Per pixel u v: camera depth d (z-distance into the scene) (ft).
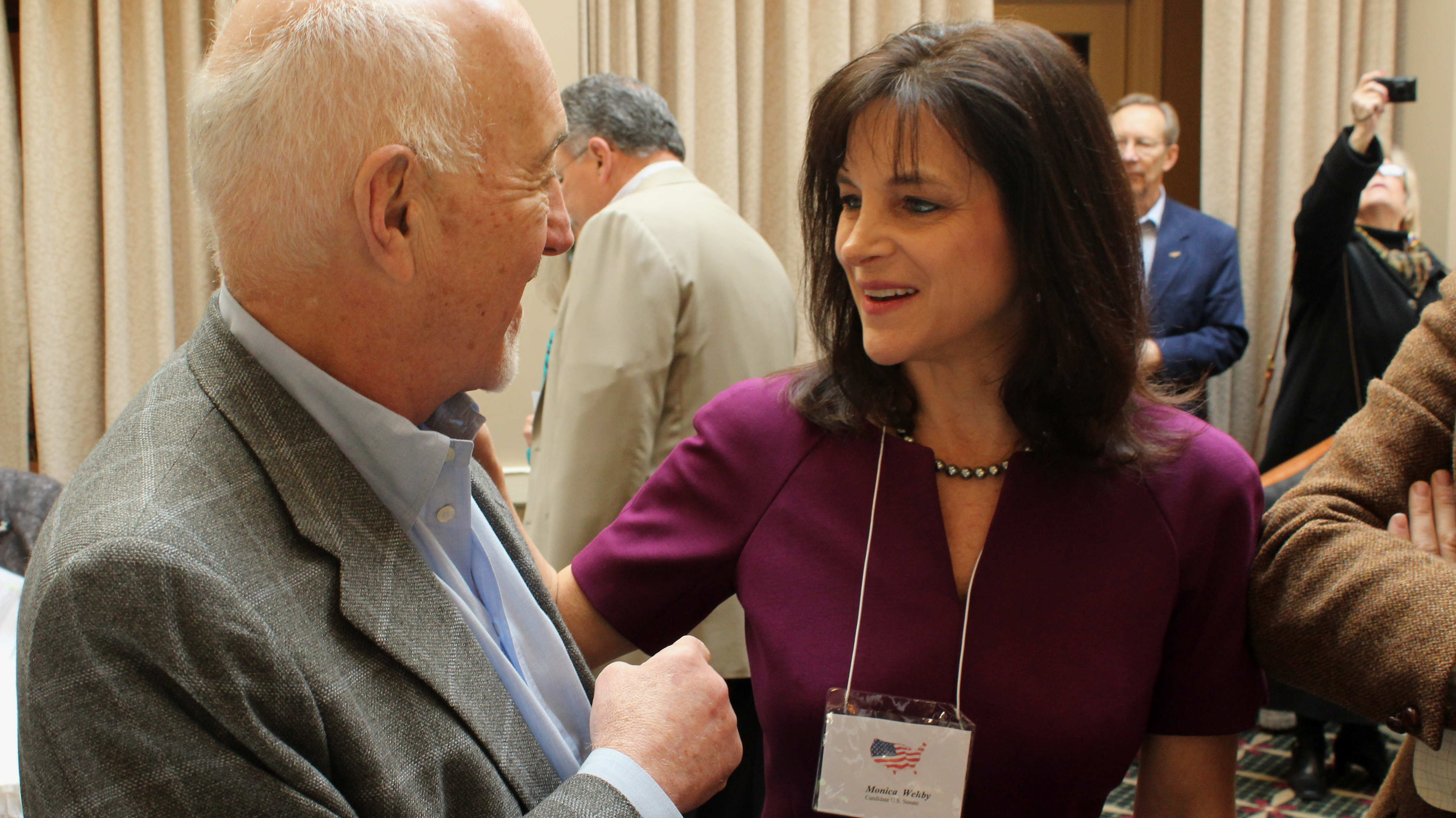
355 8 2.32
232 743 2.08
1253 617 3.35
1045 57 3.05
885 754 3.07
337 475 2.49
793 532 3.46
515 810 2.54
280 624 2.22
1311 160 11.71
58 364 9.18
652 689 2.80
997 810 3.15
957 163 3.00
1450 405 3.51
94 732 2.00
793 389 3.70
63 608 2.01
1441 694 2.97
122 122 9.08
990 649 3.17
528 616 3.14
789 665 3.27
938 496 3.38
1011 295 3.22
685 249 6.53
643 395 6.37
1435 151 11.49
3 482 5.85
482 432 3.64
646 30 9.96
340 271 2.42
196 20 9.18
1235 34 11.33
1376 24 11.68
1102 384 3.20
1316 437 9.55
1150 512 3.26
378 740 2.31
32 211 8.98
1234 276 10.43
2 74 8.96
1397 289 9.39
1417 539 3.29
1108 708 3.08
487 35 2.47
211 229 2.46
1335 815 8.80
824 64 10.32
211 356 2.50
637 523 3.70
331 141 2.31
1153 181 10.49
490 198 2.49
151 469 2.24
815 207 3.48
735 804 6.61
